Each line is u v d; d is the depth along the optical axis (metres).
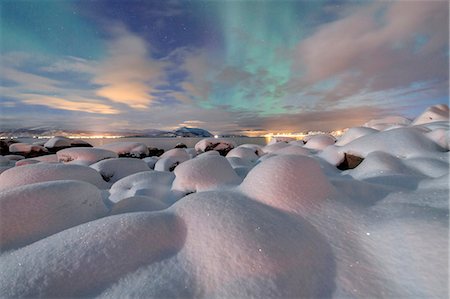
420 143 5.13
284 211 2.21
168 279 1.58
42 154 15.07
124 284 1.56
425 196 2.41
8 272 1.61
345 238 1.93
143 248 1.80
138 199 3.17
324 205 2.28
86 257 1.67
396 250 1.71
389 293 1.48
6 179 3.92
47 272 1.58
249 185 2.63
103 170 6.17
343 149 6.12
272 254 1.66
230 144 14.70
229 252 1.68
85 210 2.65
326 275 1.65
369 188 2.81
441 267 1.49
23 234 2.11
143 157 11.47
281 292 1.49
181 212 2.14
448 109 9.09
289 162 2.63
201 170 3.91
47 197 2.38
